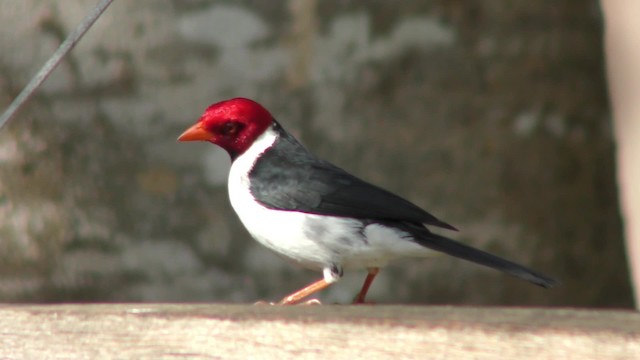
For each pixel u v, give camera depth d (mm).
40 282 12203
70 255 12180
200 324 7293
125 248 12172
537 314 7340
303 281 12203
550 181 12680
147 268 12148
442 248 9555
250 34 12203
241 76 12195
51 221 12195
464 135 12414
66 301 12188
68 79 12219
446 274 12391
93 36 12188
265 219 9992
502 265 9250
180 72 12180
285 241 9984
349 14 12250
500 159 12500
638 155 20500
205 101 12164
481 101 12469
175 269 12141
